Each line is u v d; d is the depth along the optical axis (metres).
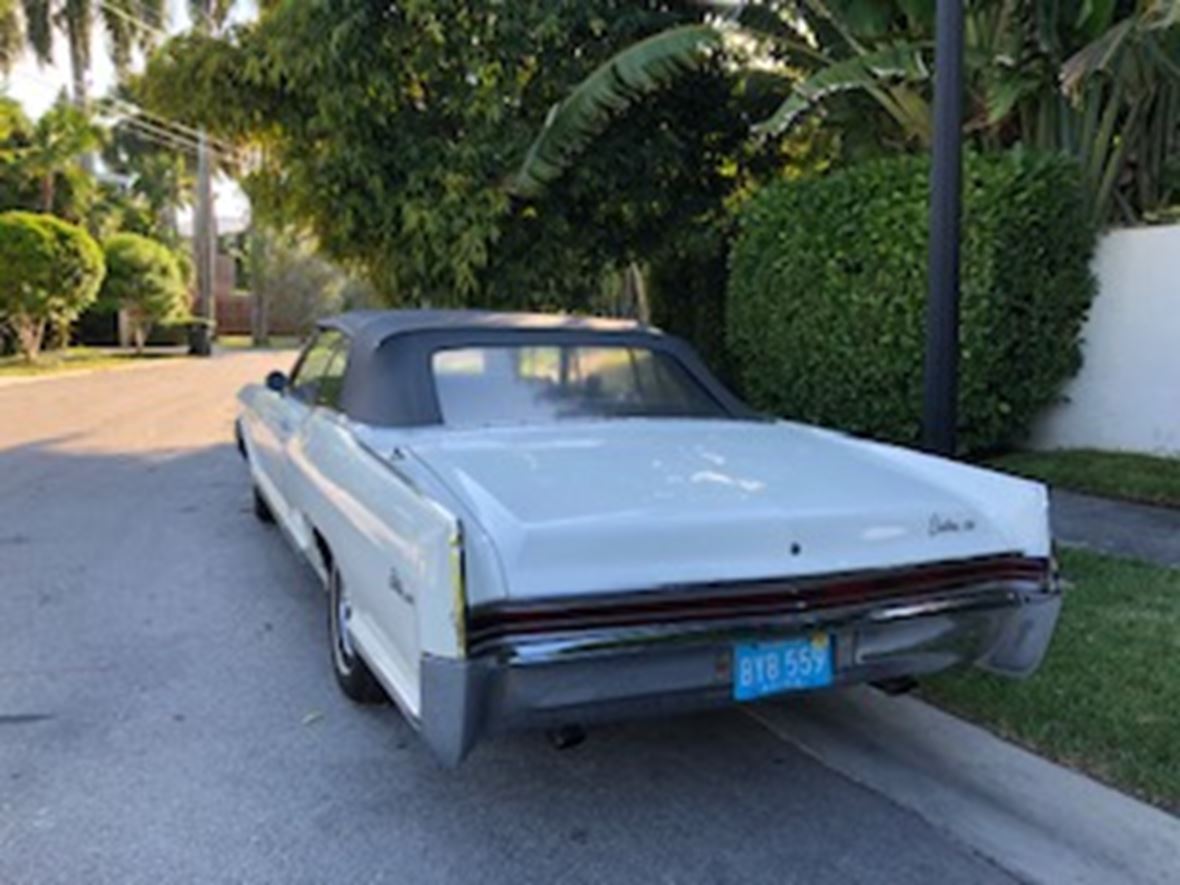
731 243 10.02
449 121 9.13
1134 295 7.23
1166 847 2.57
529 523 2.43
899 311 7.31
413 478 2.86
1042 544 2.92
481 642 2.30
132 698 3.65
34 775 3.03
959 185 4.18
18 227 21.36
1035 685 3.43
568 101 8.09
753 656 2.56
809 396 8.24
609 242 10.38
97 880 2.47
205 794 2.92
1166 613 4.13
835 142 10.28
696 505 2.65
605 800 2.90
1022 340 7.16
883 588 2.69
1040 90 7.48
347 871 2.52
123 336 30.66
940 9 4.09
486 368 3.87
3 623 4.54
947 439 4.27
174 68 9.36
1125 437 7.34
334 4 8.28
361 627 3.09
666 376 4.15
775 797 2.91
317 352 4.89
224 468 9.15
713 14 9.34
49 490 8.00
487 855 2.60
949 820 2.76
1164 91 7.87
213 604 4.84
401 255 9.30
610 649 2.36
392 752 3.20
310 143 9.33
